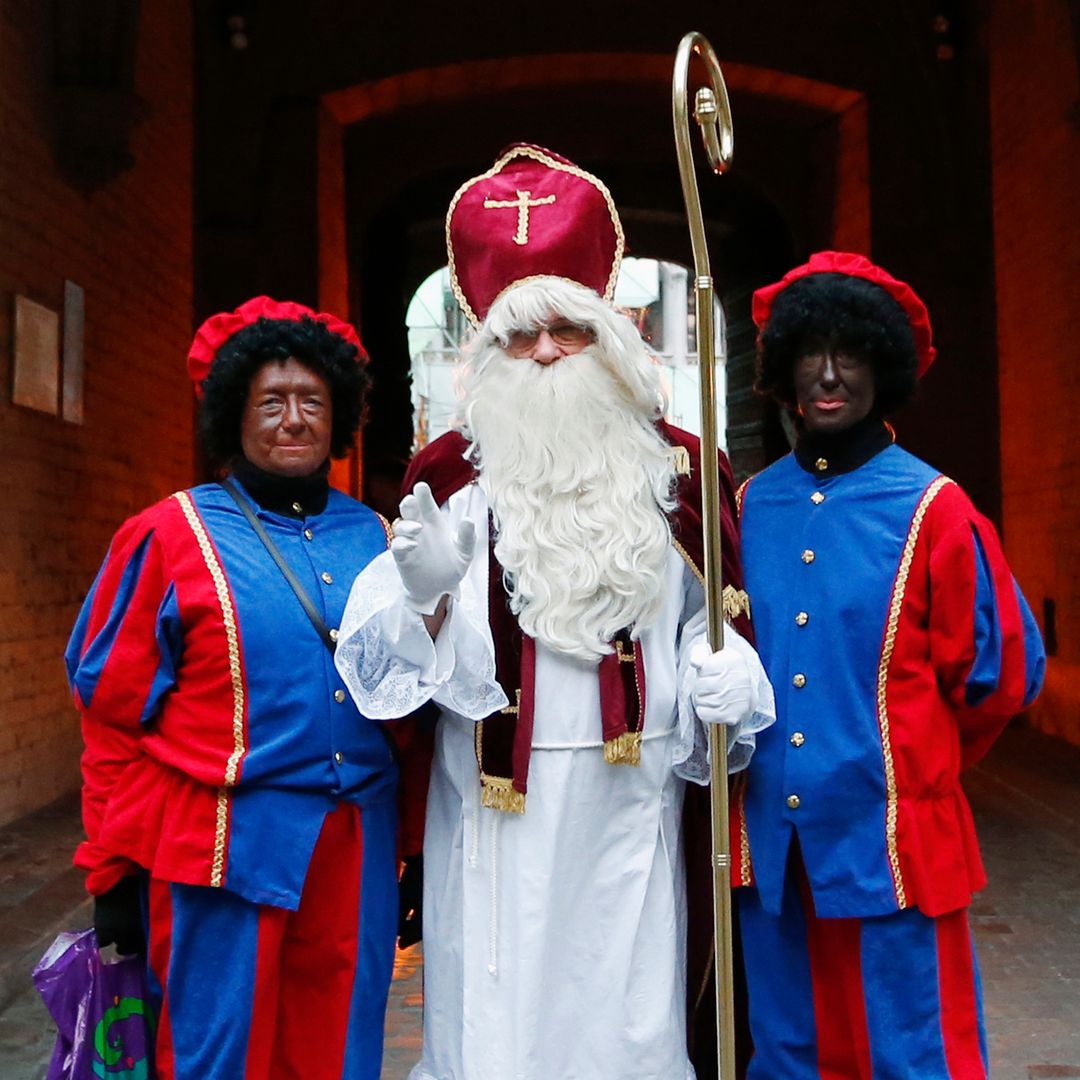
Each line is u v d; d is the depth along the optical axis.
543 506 2.59
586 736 2.55
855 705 2.48
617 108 13.00
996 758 8.44
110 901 2.52
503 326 2.64
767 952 2.60
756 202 14.06
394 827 2.64
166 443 9.41
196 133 10.78
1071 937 4.93
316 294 11.19
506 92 12.36
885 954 2.46
